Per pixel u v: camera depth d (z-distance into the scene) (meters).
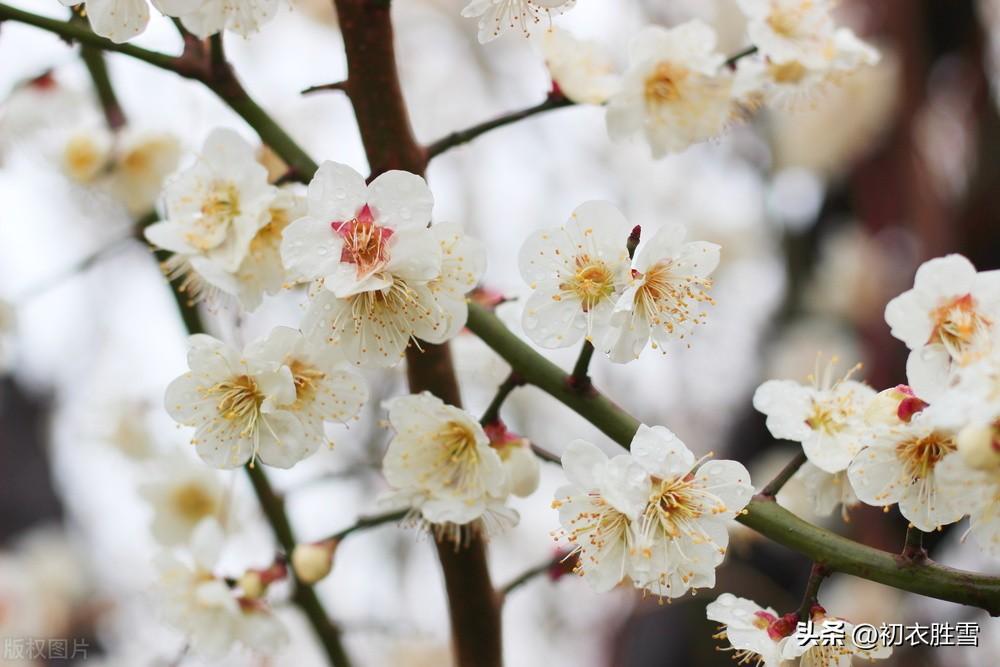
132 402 0.85
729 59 0.66
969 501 0.58
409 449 0.62
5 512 1.14
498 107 1.09
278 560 0.67
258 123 0.64
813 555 0.60
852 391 0.62
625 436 0.61
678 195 1.10
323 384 0.61
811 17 0.66
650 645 0.94
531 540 1.07
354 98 0.63
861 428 0.61
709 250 0.61
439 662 1.00
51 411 1.17
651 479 0.60
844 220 1.08
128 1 0.62
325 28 0.96
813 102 0.68
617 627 1.06
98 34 0.62
